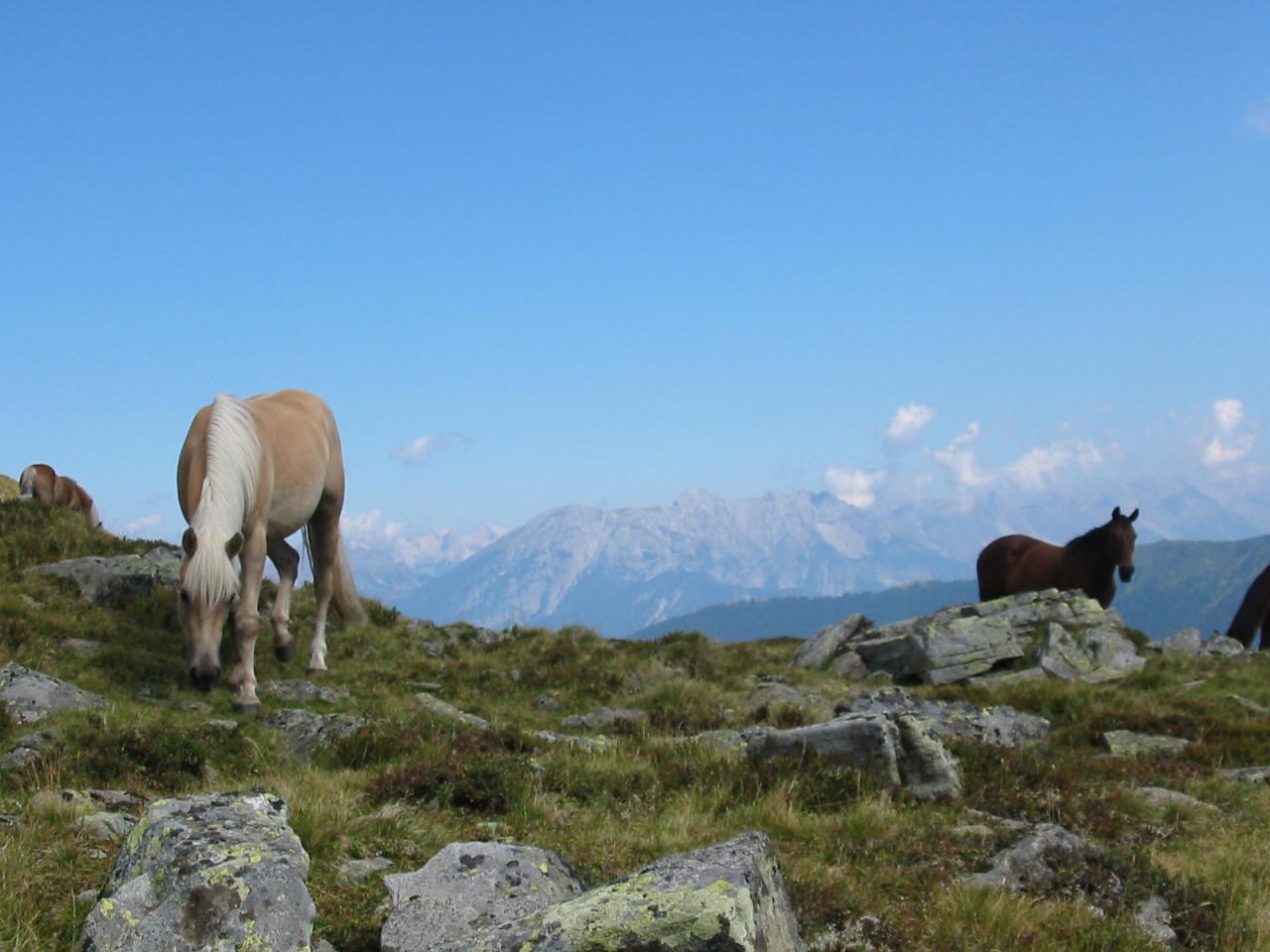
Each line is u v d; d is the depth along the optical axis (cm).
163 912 521
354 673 1705
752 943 474
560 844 849
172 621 1658
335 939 612
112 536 2017
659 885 508
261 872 535
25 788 867
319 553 1683
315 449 1572
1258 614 2694
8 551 1803
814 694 2008
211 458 1320
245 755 1086
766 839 589
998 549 2958
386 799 938
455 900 616
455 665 1864
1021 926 742
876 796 1060
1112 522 2691
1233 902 832
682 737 1416
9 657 1363
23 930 560
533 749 1230
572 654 2091
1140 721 1709
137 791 918
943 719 1656
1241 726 1681
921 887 827
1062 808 1096
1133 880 857
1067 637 2298
